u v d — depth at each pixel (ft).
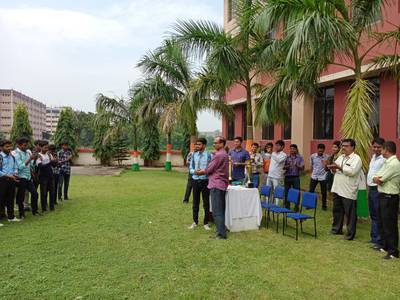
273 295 13.35
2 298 12.92
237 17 32.58
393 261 16.99
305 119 46.06
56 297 13.03
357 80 24.57
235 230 22.63
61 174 32.65
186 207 29.94
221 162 20.93
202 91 37.63
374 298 13.17
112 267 15.98
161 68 55.36
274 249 18.79
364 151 22.93
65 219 25.26
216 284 14.26
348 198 20.75
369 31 25.40
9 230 22.11
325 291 13.73
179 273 15.35
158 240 20.22
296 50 20.39
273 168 28.50
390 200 17.28
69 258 17.07
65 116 85.51
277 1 21.67
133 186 43.98
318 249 18.85
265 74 34.99
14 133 82.17
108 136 71.77
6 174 24.00
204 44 31.68
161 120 53.93
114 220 25.02
